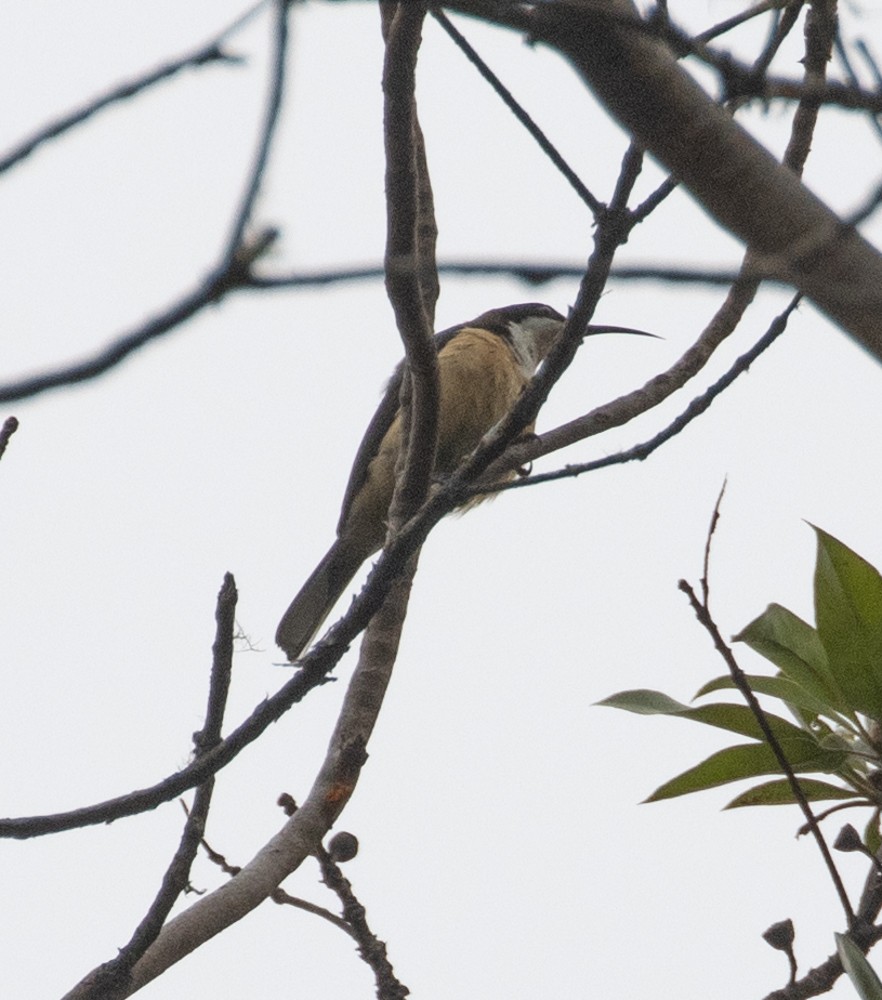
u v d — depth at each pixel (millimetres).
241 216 3408
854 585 6516
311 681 6191
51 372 3352
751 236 4684
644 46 4566
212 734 6086
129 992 5820
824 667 6781
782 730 6633
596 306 6258
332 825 6797
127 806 5949
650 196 5840
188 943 6121
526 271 3713
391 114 6395
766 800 6941
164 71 3816
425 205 8477
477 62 5539
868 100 4465
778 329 7027
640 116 4660
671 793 6734
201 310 3375
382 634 7656
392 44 6215
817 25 6359
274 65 3594
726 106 5336
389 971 6773
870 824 7043
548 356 6531
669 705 6703
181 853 5875
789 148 7254
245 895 6336
